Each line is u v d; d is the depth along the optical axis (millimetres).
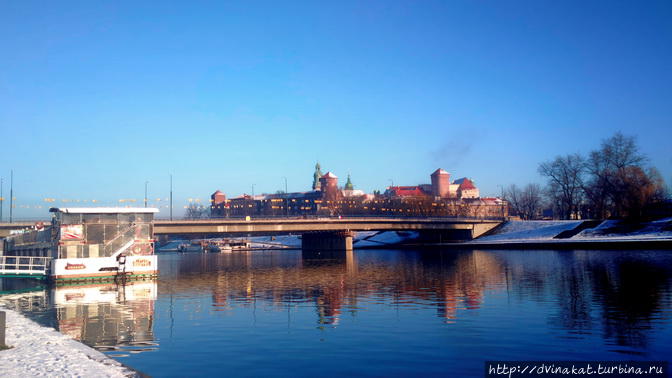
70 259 58406
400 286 49344
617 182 124625
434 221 146000
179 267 92750
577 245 107125
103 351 23422
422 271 68062
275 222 117750
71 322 31547
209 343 24828
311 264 93875
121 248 61375
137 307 37969
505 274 59125
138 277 61062
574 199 151375
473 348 22859
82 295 47219
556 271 60656
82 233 59781
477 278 55375
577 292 40812
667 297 36531
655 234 107688
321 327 28516
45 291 51438
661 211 124125
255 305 38000
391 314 32438
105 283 59094
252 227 115562
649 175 125438
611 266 64750
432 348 22984
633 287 42719
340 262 98188
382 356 21781
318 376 19047
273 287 51531
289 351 22922
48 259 63406
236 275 69750
